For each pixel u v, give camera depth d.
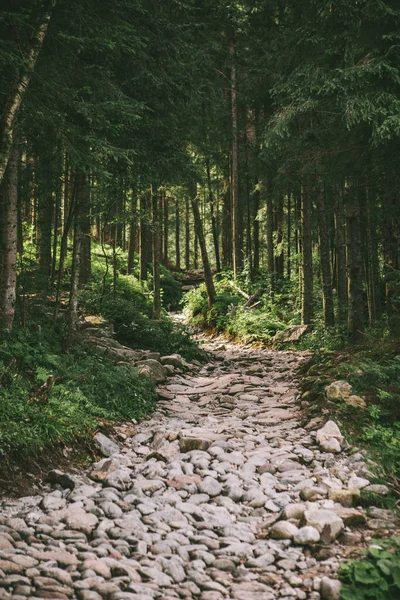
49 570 3.82
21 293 11.59
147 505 5.19
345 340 13.98
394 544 4.39
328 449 6.76
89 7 9.20
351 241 12.65
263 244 32.72
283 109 10.45
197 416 9.11
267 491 5.60
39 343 9.57
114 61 10.84
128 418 8.58
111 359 11.80
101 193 14.35
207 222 39.09
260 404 9.91
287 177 15.00
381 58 9.31
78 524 4.70
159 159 12.12
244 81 23.95
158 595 3.67
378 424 7.36
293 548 4.45
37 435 6.28
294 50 11.57
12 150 9.58
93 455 6.73
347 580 3.93
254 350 18.48
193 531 4.73
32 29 8.51
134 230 27.75
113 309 16.89
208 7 21.19
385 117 9.27
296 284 24.66
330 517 4.71
